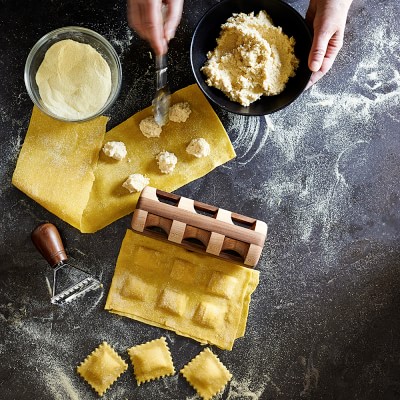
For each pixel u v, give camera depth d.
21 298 0.68
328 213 0.68
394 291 0.68
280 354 0.68
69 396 0.68
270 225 0.68
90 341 0.68
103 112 0.64
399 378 0.68
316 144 0.68
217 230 0.62
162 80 0.62
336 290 0.68
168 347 0.68
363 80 0.68
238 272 0.67
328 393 0.68
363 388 0.68
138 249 0.67
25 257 0.68
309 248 0.68
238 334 0.67
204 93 0.62
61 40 0.66
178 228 0.62
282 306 0.68
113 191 0.67
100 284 0.67
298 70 0.63
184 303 0.67
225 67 0.63
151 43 0.56
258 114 0.62
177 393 0.68
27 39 0.67
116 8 0.67
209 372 0.67
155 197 0.63
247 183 0.68
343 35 0.67
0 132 0.67
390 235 0.68
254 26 0.62
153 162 0.67
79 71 0.65
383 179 0.69
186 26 0.67
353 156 0.68
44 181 0.66
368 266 0.69
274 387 0.68
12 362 0.68
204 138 0.67
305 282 0.68
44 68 0.65
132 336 0.68
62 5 0.67
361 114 0.68
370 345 0.68
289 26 0.63
